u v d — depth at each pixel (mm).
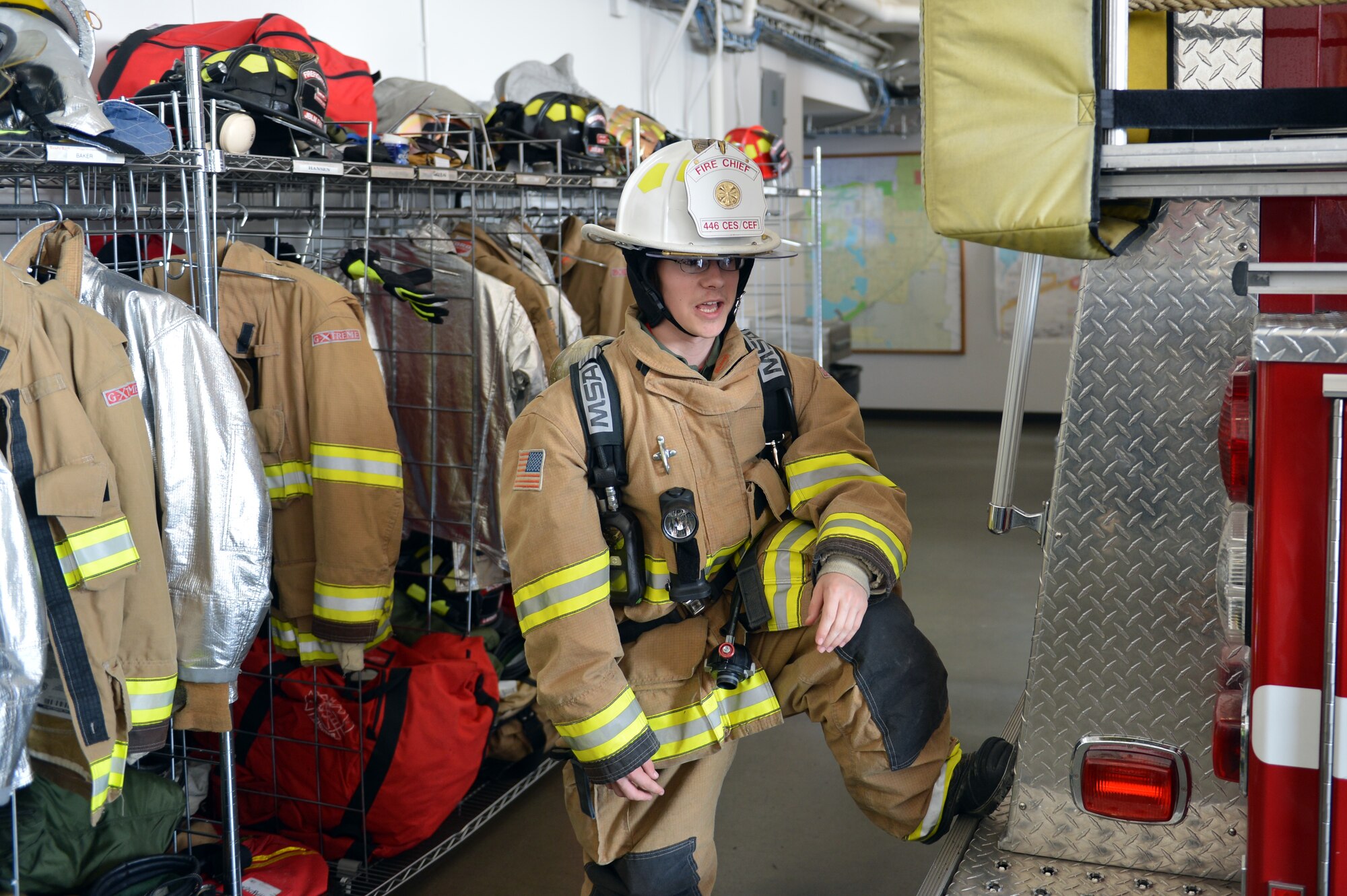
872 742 1697
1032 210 1164
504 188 3736
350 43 3916
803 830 2787
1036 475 7508
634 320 1697
